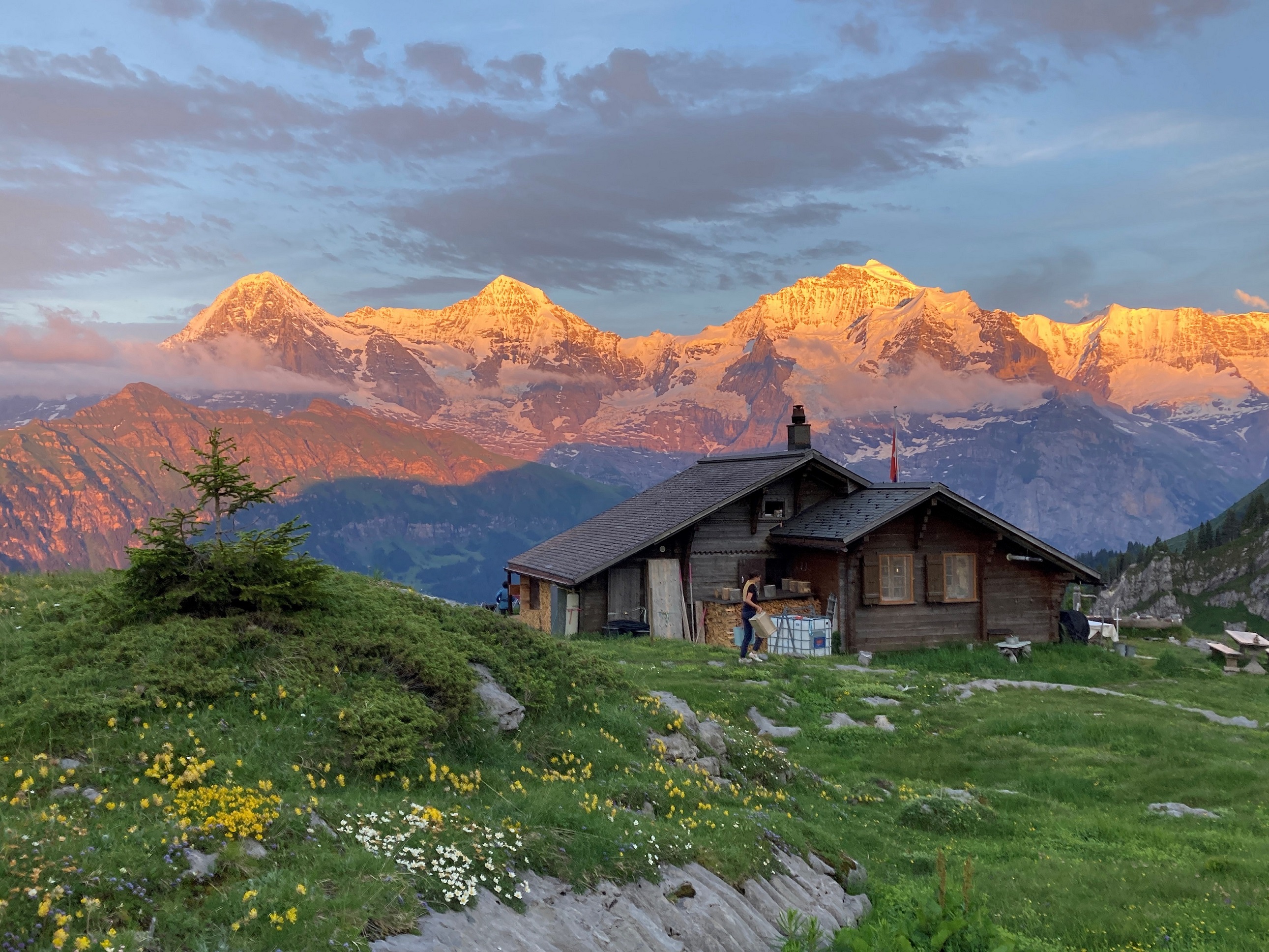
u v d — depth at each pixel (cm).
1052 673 3147
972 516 3512
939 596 3503
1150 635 5078
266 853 743
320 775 999
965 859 1370
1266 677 3459
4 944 562
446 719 1188
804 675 2581
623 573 3662
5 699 1009
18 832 703
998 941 895
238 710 1074
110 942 577
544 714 1403
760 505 3788
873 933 930
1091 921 1101
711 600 3619
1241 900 1190
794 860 1124
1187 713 2519
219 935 616
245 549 1293
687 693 2292
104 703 998
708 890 933
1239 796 1758
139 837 716
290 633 1261
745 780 1520
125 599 1254
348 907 673
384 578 1739
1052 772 1914
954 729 2233
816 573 3616
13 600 1384
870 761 2022
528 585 4409
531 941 738
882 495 3609
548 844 880
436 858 783
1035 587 3709
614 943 789
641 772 1310
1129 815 1683
